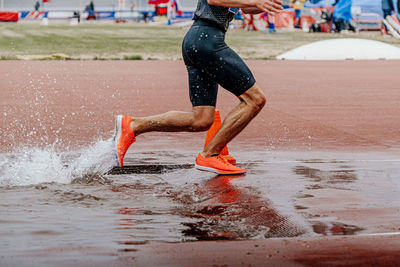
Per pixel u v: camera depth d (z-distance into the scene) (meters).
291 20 89.56
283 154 13.46
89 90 27.84
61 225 7.42
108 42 69.06
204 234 7.08
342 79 35.19
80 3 130.12
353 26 85.62
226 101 24.45
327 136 16.08
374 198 9.11
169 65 45.16
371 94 27.28
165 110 21.17
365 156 13.18
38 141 14.76
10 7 129.88
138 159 12.69
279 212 8.22
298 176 10.92
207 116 11.41
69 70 39.28
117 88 28.95
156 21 116.88
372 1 86.62
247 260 6.11
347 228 7.37
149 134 16.27
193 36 11.05
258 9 11.52
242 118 11.31
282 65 46.62
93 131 16.44
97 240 6.77
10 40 68.50
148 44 67.38
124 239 6.82
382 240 6.80
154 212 8.20
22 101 23.11
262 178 10.77
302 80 34.34
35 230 7.18
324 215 8.05
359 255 6.27
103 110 20.91
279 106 22.69
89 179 10.45
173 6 116.19
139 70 40.28
